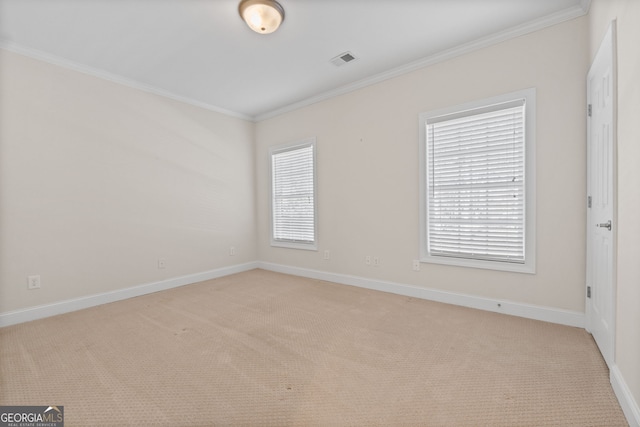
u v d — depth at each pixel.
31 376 1.82
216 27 2.52
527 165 2.58
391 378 1.75
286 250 4.62
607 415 1.41
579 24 2.33
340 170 3.89
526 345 2.12
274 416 1.45
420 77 3.17
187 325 2.60
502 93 2.68
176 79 3.52
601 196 1.94
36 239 2.84
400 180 3.36
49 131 2.91
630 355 1.39
